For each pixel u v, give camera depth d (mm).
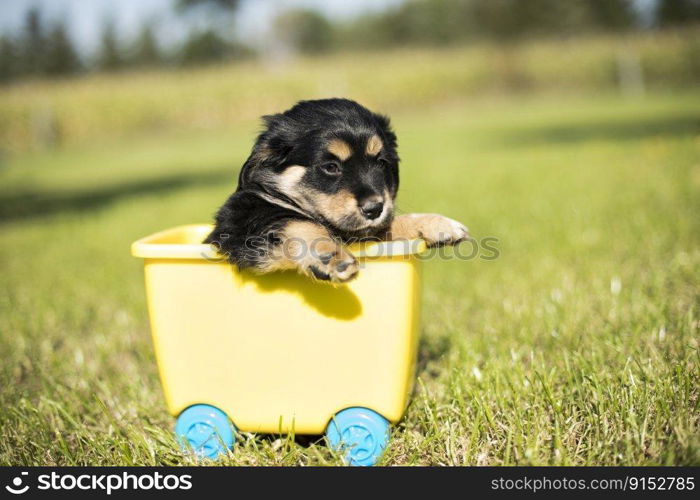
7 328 3814
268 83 27516
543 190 7082
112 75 34188
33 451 2387
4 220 9023
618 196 6137
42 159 19859
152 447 2285
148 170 14469
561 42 32750
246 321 2146
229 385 2193
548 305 3320
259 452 2182
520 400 2311
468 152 12188
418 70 29297
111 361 3305
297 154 2459
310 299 2102
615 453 1975
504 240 5109
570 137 13188
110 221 7840
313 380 2145
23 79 38844
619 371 2375
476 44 36406
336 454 2107
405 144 14828
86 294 4586
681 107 19125
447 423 2217
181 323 2180
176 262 2148
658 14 35812
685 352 2486
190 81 28547
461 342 2924
